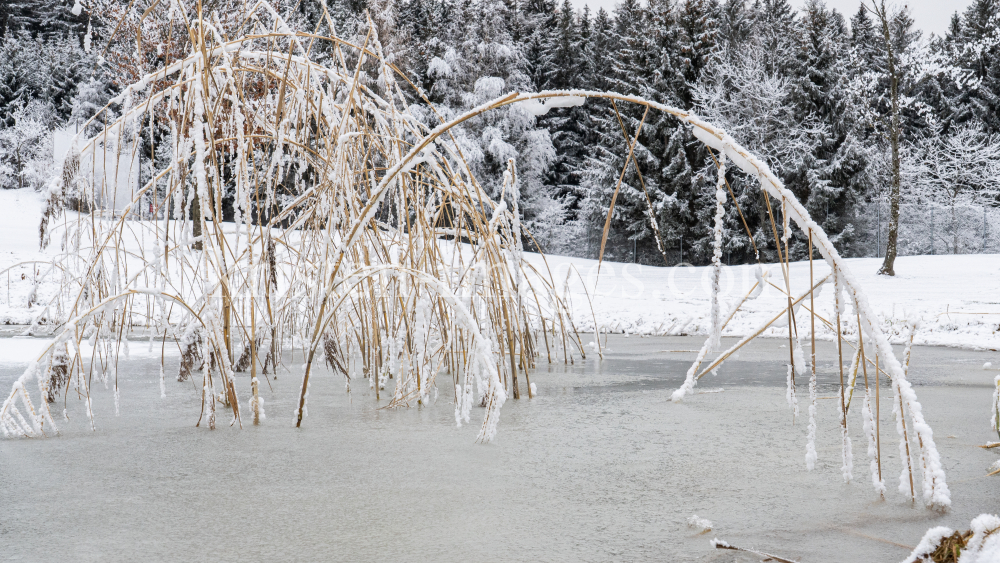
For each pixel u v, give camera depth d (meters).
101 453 2.31
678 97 31.98
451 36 34.69
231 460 2.22
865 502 1.79
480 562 1.38
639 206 31.83
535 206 33.41
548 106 2.24
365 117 3.55
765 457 2.27
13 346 6.02
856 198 30.94
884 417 3.01
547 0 44.69
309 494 1.85
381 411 3.12
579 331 8.31
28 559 1.40
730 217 30.94
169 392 3.68
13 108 37.53
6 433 2.56
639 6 39.44
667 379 4.29
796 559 1.39
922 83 35.78
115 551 1.44
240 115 3.01
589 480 1.99
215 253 2.84
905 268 21.59
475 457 2.26
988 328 7.90
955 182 31.64
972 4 41.09
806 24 32.62
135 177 3.30
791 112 30.78
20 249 18.33
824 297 9.59
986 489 1.89
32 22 43.47
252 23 3.71
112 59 17.19
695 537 1.52
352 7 31.58
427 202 3.95
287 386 3.94
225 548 1.46
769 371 4.68
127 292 2.71
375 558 1.40
